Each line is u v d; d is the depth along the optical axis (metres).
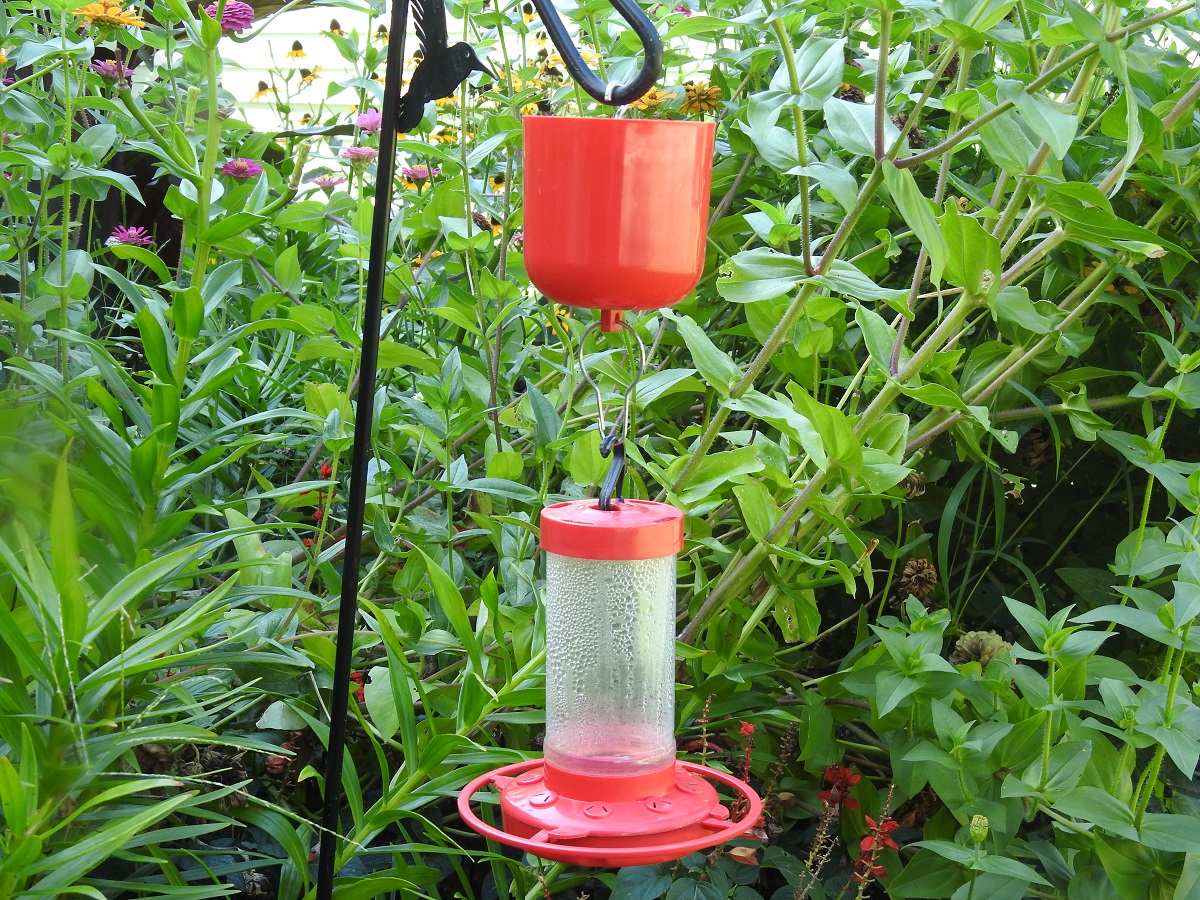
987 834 1.48
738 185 2.10
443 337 2.29
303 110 3.87
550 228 0.91
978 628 2.22
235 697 1.46
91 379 1.26
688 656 1.53
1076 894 1.44
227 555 1.88
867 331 1.54
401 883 1.29
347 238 2.48
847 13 1.86
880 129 1.26
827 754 1.69
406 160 2.78
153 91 2.36
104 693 1.02
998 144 1.33
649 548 0.92
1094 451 2.20
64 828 1.12
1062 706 1.42
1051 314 1.85
